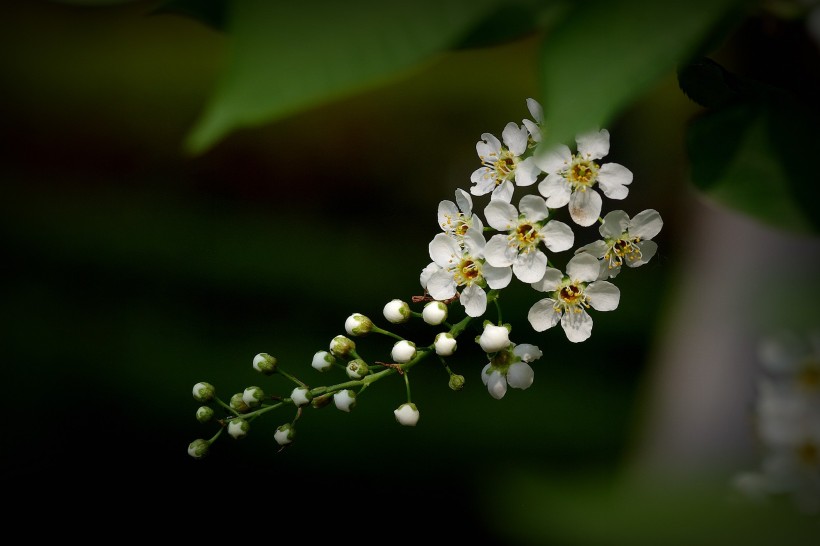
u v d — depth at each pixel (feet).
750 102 1.04
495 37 0.73
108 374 4.49
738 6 0.68
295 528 3.30
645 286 5.26
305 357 5.09
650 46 0.65
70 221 6.86
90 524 3.35
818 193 1.02
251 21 0.62
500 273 1.24
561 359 4.78
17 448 3.78
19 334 4.81
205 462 3.70
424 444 3.84
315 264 6.68
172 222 7.14
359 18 0.63
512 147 1.22
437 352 1.28
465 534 3.19
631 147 4.64
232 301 5.74
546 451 3.73
